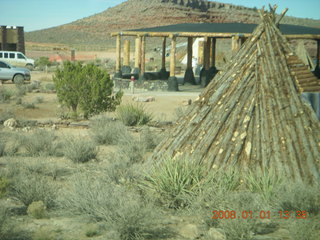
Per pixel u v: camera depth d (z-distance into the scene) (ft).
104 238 16.80
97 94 55.06
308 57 109.19
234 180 22.58
